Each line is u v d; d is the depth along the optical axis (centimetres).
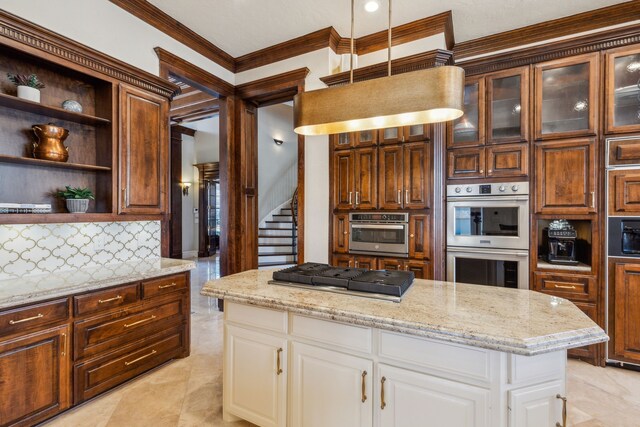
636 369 267
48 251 244
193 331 358
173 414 211
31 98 218
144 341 253
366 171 334
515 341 117
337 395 158
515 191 300
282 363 174
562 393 134
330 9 298
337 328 158
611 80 268
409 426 142
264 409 180
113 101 260
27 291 191
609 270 270
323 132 201
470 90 323
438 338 129
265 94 396
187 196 895
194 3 290
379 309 150
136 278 245
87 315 215
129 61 285
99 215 249
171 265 280
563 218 286
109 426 198
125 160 267
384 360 147
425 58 296
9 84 224
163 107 299
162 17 307
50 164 231
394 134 324
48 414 196
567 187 283
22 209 215
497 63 308
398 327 137
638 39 260
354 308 152
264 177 745
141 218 280
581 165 279
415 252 313
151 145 287
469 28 320
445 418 135
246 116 420
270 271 239
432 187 306
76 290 207
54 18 236
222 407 218
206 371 268
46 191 245
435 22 306
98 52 243
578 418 208
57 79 249
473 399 130
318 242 360
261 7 296
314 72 356
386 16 305
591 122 274
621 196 265
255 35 345
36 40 214
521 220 299
